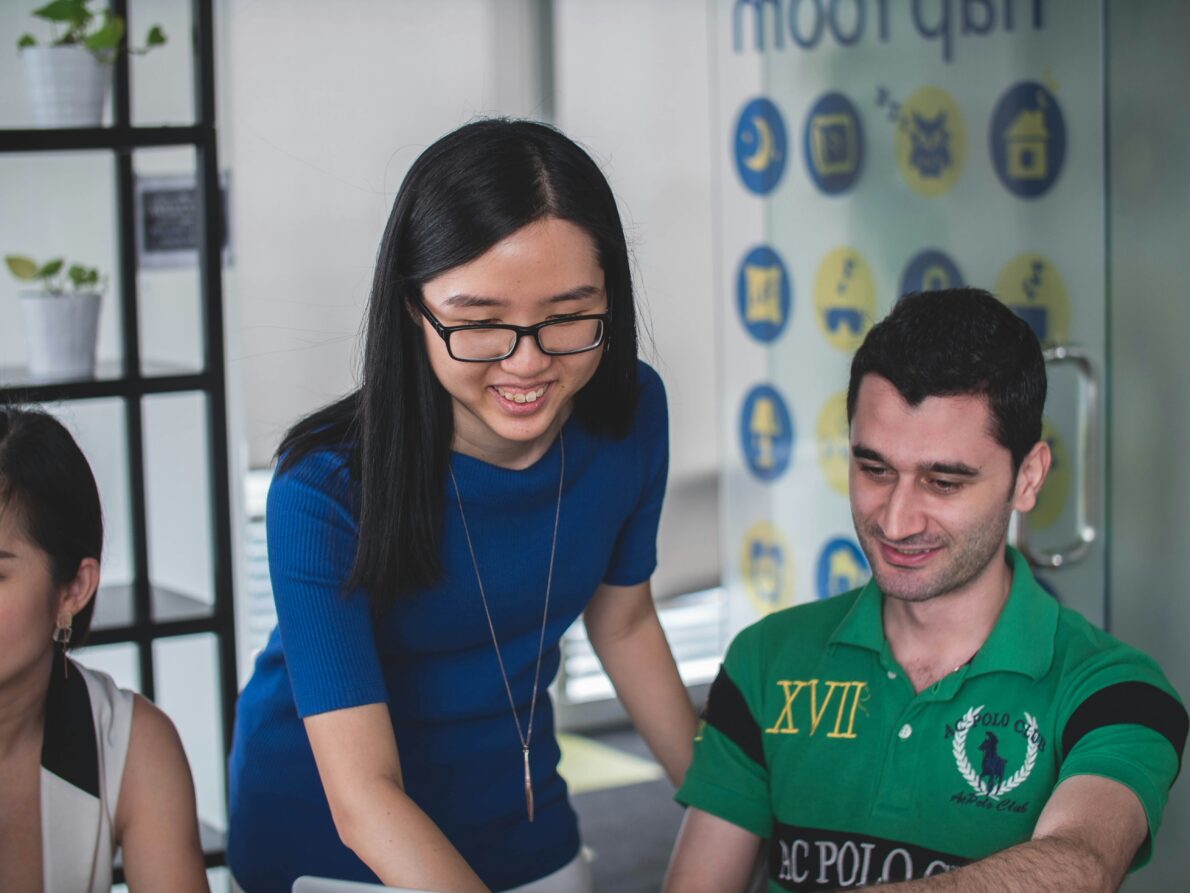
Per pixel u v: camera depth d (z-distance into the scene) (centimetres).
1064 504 272
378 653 145
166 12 323
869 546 134
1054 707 132
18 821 133
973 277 293
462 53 396
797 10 341
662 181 433
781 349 358
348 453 137
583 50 415
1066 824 119
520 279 120
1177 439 257
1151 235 257
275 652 156
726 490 386
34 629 125
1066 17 266
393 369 132
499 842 160
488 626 150
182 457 327
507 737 158
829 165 335
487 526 144
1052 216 271
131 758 138
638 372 156
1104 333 261
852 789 138
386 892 102
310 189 379
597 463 151
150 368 264
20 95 301
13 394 137
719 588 466
